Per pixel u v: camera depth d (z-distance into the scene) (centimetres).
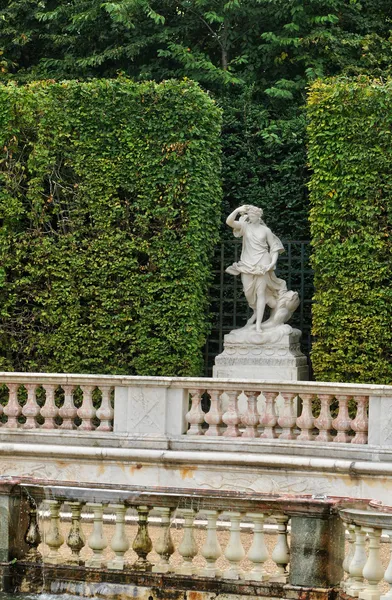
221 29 2698
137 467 1611
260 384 1620
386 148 1912
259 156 2438
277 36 2603
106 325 1994
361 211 1917
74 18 2581
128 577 1010
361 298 1916
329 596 955
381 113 1914
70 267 1998
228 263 2309
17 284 2006
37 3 2700
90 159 2006
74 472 1636
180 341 1984
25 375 1706
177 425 1658
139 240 1992
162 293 1998
